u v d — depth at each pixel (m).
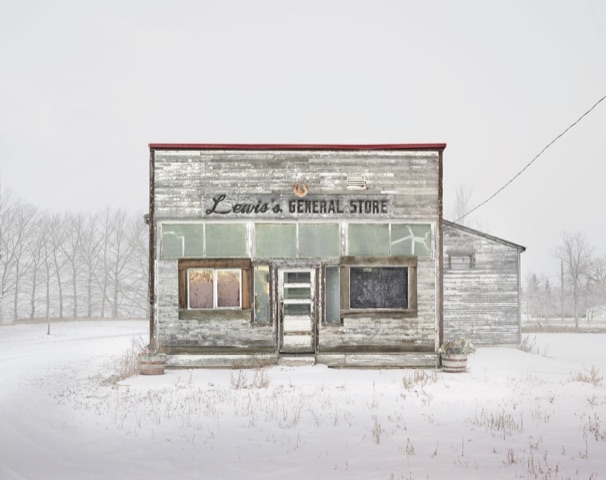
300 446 11.25
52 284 87.75
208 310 22.30
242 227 22.58
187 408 14.96
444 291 32.09
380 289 22.55
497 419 13.31
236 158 22.61
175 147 22.44
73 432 12.70
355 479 9.02
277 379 19.47
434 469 9.48
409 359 22.25
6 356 28.92
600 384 17.91
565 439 11.51
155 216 22.47
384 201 22.58
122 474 9.38
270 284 22.48
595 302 82.31
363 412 14.34
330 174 22.64
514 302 32.00
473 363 23.75
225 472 9.52
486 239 32.25
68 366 24.34
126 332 47.94
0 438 11.72
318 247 22.58
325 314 22.42
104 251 87.06
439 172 22.66
